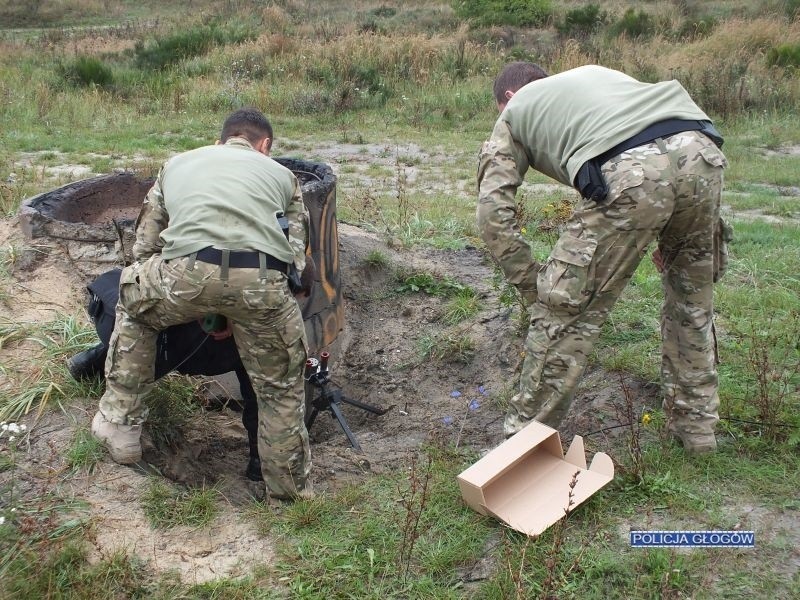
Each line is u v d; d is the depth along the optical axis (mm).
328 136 11977
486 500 2893
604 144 2838
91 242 4617
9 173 8297
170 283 2891
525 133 3059
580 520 2881
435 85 14547
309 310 4332
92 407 3551
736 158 10148
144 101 13758
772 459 3203
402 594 2619
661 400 3717
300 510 3018
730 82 12938
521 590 2471
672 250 3139
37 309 4277
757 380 3623
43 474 3123
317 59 15461
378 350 4805
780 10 20219
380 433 4039
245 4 27688
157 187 3178
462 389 4348
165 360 3318
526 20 20969
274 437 3105
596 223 2891
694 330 3174
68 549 2682
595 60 15055
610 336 4312
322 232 4371
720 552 2703
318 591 2637
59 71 14891
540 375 3100
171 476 3459
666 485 3021
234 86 14164
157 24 23875
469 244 6055
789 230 6551
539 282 3031
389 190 8633
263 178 3098
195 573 2717
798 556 2688
